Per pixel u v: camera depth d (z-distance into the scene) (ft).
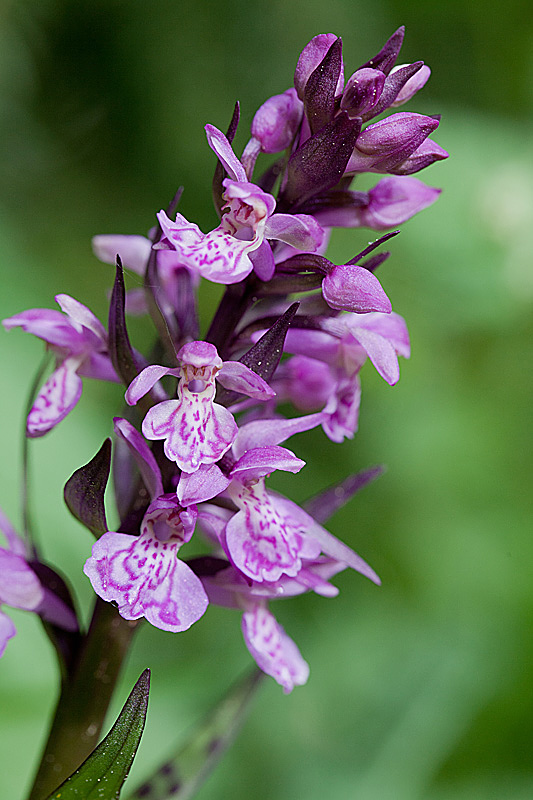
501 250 1.33
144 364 0.69
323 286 0.66
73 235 1.85
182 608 0.65
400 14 1.89
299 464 0.66
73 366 0.72
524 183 1.34
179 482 0.66
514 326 1.38
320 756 1.02
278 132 0.69
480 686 1.11
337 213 0.70
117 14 1.90
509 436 1.38
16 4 1.85
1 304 1.31
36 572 0.70
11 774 0.91
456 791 1.06
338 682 1.12
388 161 0.68
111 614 0.69
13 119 1.88
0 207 1.67
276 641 0.70
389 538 1.35
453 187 1.37
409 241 1.37
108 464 0.66
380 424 1.40
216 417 0.66
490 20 1.80
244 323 0.70
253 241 0.66
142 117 1.95
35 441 1.13
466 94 1.86
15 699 0.93
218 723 0.74
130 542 0.66
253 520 0.67
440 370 1.41
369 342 0.69
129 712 0.64
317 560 0.71
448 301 1.37
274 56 1.95
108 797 0.65
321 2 1.92
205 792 0.99
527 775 1.09
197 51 1.94
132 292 0.75
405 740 1.02
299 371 0.74
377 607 1.29
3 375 1.16
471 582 1.29
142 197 1.93
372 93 0.66
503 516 1.33
